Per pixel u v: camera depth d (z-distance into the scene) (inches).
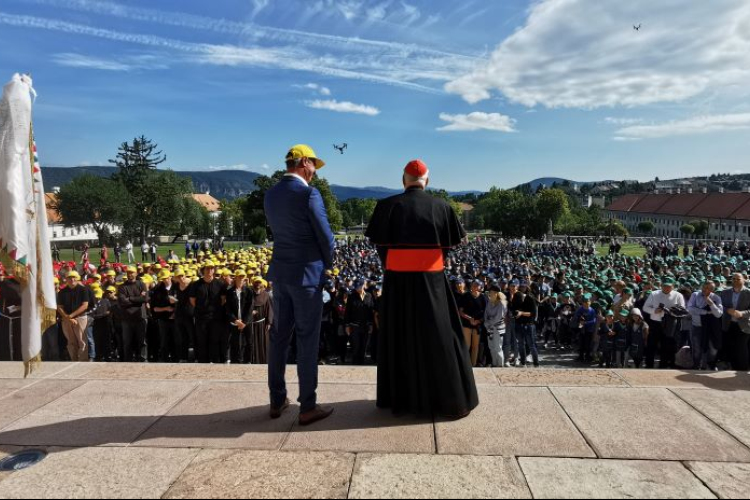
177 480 92.0
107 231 2849.4
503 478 91.7
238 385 145.2
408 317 120.8
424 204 123.6
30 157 117.0
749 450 101.3
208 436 110.6
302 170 122.3
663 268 908.0
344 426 115.6
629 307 421.4
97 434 112.0
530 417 118.2
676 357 368.2
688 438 106.4
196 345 361.4
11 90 114.6
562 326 545.6
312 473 94.0
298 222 116.6
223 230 3595.0
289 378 151.8
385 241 124.3
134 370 159.0
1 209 112.7
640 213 4635.8
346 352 498.0
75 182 2748.5
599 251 2313.0
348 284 549.0
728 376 145.3
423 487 88.9
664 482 90.0
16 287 286.2
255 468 96.1
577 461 97.6
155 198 2982.3
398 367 122.6
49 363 167.8
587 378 145.0
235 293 352.8
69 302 353.7
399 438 108.5
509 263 1242.0
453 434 110.0
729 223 3486.7
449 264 1029.2
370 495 86.6
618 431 110.0
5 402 132.1
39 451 104.5
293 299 118.0
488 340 396.8
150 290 432.8
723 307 335.0
